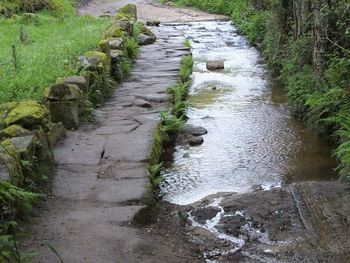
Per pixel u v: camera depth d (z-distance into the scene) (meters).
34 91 8.52
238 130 9.01
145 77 11.80
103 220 5.23
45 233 4.92
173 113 9.25
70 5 24.52
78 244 4.74
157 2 28.91
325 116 8.37
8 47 12.71
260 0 19.25
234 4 23.00
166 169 7.39
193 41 17.80
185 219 5.65
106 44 11.01
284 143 8.34
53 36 14.77
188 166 7.49
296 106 9.58
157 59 13.77
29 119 6.39
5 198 4.54
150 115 8.86
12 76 9.02
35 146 5.98
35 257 4.45
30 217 5.16
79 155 6.85
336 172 7.15
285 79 11.40
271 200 6.00
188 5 26.73
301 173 7.19
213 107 10.41
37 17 18.44
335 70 8.36
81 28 15.95
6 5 20.05
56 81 8.62
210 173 7.25
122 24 15.41
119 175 6.27
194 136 8.63
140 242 4.82
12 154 5.25
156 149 7.38
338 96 8.03
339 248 5.03
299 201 5.97
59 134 7.35
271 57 13.52
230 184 6.89
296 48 10.81
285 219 5.61
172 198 6.45
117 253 4.64
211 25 20.64
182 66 12.93
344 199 5.91
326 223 5.49
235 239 5.27
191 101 10.86
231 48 16.77
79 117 8.25
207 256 4.93
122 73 11.57
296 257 4.91
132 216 5.30
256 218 5.64
